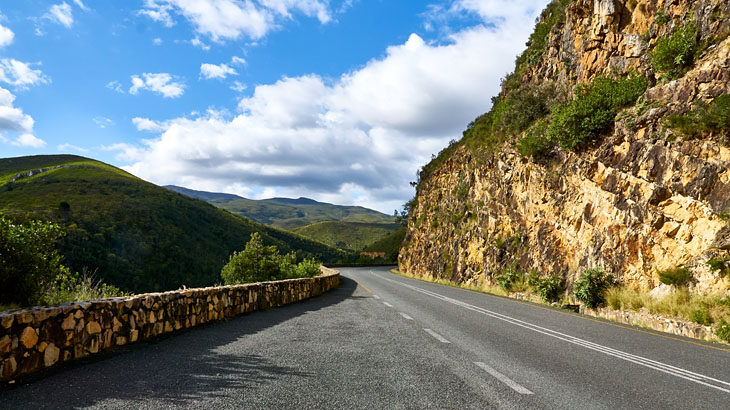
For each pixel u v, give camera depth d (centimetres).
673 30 1606
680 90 1402
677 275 1185
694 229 1214
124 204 10412
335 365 548
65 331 535
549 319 1147
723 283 1065
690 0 1566
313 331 832
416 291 2064
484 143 3064
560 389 465
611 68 1866
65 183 11481
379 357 602
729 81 1247
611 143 1620
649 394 464
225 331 814
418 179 5466
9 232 592
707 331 956
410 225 5416
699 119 1271
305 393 421
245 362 554
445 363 573
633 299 1254
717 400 452
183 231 10350
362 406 385
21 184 11331
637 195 1433
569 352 691
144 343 668
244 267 2436
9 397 385
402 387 451
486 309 1324
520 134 2473
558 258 1836
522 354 655
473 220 3041
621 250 1461
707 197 1195
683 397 458
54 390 411
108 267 7144
